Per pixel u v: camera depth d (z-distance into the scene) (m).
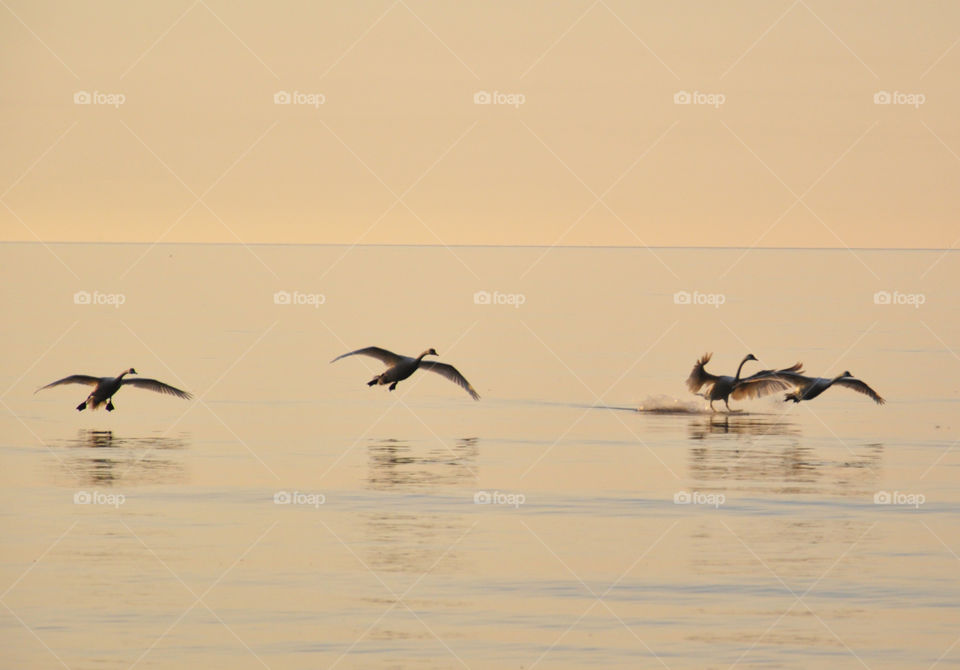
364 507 24.25
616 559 20.81
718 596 18.98
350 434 32.66
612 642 17.05
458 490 25.80
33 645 16.70
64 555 20.70
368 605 18.47
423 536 22.19
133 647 16.70
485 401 39.50
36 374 43.88
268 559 20.67
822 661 16.44
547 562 20.64
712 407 37.69
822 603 18.62
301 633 17.33
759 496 25.34
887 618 18.05
